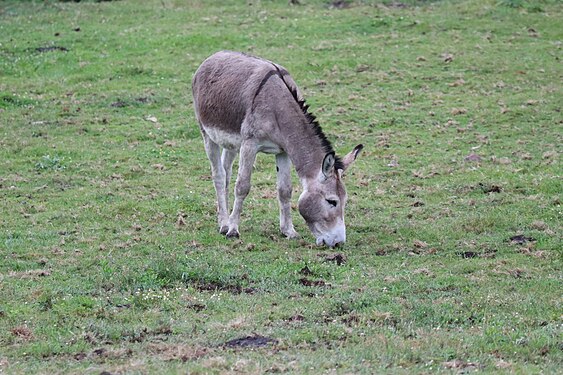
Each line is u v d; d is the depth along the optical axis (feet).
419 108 108.37
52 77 121.39
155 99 112.68
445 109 107.65
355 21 140.46
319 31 136.46
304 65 122.11
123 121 106.32
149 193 84.23
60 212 78.33
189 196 83.20
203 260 64.85
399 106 108.88
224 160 75.31
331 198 67.00
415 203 80.33
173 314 54.90
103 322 53.11
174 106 110.83
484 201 80.18
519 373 44.11
